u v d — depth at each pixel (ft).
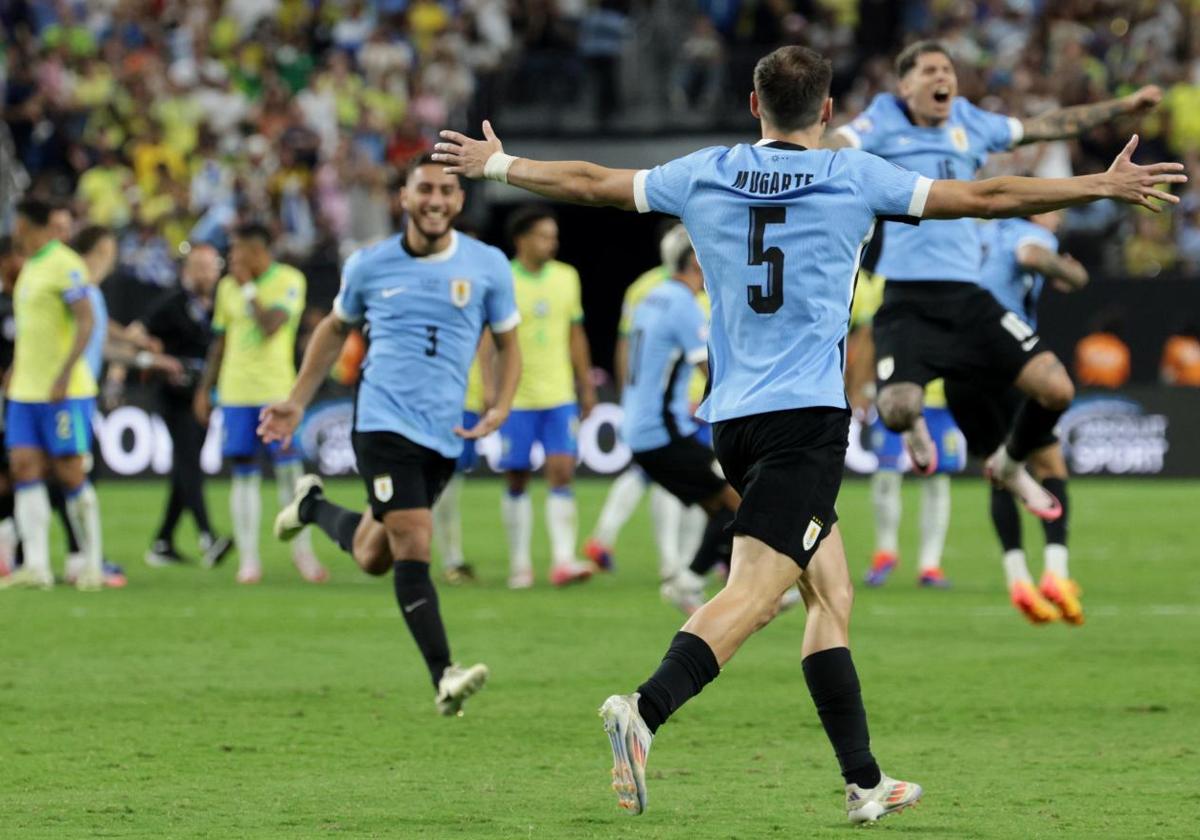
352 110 306.96
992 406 108.17
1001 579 153.58
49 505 151.23
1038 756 76.28
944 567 163.22
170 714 86.33
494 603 135.33
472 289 88.17
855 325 155.63
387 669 101.50
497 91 316.81
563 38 317.83
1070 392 100.68
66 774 71.67
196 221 279.49
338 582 149.89
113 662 103.45
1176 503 215.51
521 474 148.77
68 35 317.63
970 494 231.91
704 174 61.31
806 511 59.00
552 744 79.15
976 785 69.87
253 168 286.87
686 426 121.19
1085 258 273.33
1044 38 312.71
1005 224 117.80
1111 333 247.91
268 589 143.64
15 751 76.69
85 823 62.13
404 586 84.33
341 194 286.87
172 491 162.50
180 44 323.57
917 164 102.99
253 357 148.97
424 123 312.29
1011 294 118.32
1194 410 240.12
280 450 151.84
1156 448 241.35
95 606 130.21
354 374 239.50
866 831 61.16
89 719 84.74
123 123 303.07
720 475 121.29
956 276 102.27
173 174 295.89
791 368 59.77
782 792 68.54
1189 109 293.43
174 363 155.43
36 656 105.50
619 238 331.36
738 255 60.44
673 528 149.38
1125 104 104.06
